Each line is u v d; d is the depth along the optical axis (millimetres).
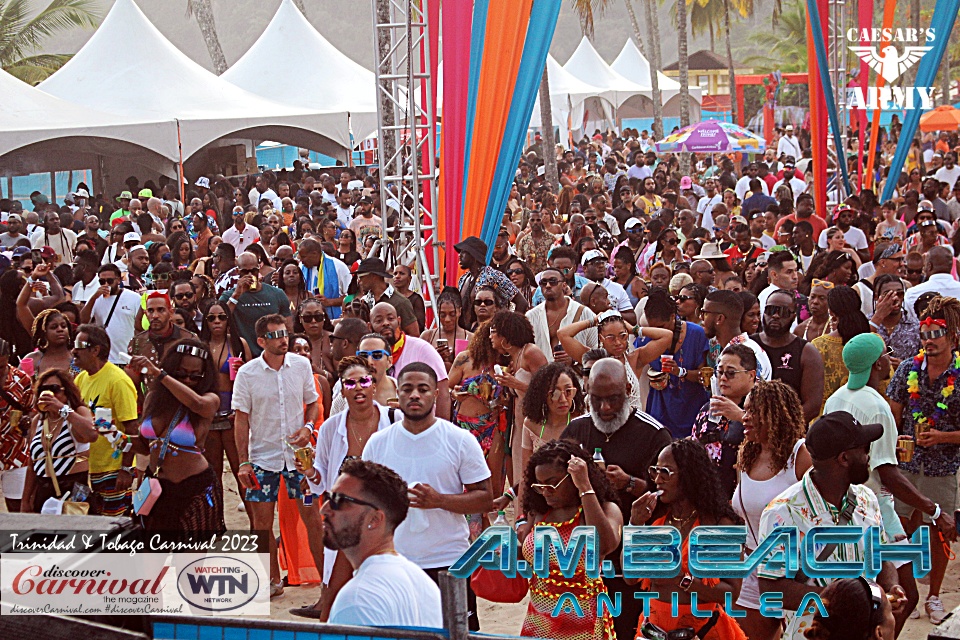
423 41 11797
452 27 10586
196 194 22953
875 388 6418
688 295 8586
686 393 7234
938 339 6066
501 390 6914
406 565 3547
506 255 11164
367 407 5648
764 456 4898
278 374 6613
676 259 11859
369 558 3553
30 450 6340
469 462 5004
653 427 5223
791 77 50781
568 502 4621
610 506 4605
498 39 10367
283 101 27109
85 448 6367
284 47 28500
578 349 7238
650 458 5164
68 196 26328
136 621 3184
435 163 11930
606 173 28266
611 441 5246
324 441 5758
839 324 6859
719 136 26953
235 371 7746
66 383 6273
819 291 7840
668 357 7137
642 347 7250
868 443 4168
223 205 21531
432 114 11812
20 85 21703
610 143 42312
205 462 5836
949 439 6039
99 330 6641
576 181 26922
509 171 10578
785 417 4816
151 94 23688
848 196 18141
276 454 6598
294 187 24250
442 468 4977
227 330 7965
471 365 7078
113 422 6578
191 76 24781
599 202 18984
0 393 6938
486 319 7324
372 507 3541
